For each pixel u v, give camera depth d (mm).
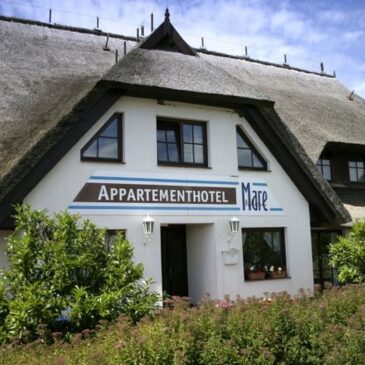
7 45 14664
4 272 8742
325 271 16609
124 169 11844
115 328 6949
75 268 8641
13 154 10664
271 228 14008
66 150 10844
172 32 13852
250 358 6195
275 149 14039
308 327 6984
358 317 7414
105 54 16234
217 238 12922
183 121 12984
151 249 11906
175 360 5715
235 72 19453
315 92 20844
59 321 8320
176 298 7836
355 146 17094
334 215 14508
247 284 13258
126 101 12086
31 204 10586
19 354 6699
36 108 12203
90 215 11273
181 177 12586
